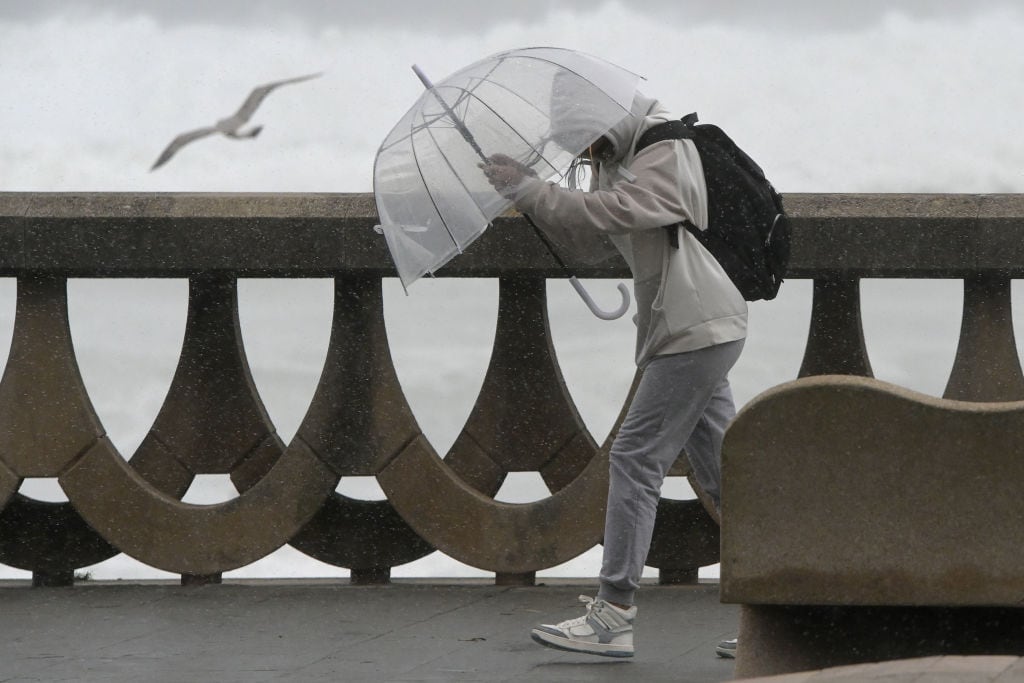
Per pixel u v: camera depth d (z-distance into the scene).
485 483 24.75
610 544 19.03
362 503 25.00
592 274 23.78
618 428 23.73
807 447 14.59
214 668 18.38
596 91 18.88
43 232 23.33
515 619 21.83
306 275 24.30
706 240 18.88
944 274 23.88
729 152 19.33
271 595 23.84
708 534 24.80
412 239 19.03
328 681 17.55
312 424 24.23
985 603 14.39
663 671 18.23
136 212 23.27
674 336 18.89
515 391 24.72
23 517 25.03
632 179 18.80
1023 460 14.30
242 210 23.22
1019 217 22.62
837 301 24.75
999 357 23.98
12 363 24.19
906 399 14.41
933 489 14.45
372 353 24.27
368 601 23.28
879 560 14.54
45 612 22.55
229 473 25.14
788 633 15.33
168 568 24.28
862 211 22.83
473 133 18.84
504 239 23.05
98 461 24.19
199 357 25.05
